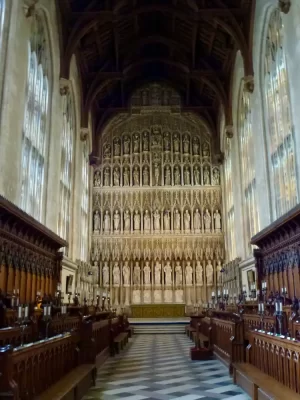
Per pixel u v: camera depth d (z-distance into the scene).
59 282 21.95
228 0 25.00
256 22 23.03
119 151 36.91
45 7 20.84
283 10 17.94
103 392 8.98
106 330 15.30
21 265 16.83
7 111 15.63
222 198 35.25
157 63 35.59
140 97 37.28
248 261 25.31
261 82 23.39
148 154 36.81
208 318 18.42
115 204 35.50
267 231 19.22
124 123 37.62
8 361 4.94
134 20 28.19
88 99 30.70
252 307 19.17
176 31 30.20
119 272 33.84
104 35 28.27
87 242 33.53
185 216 35.00
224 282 32.44
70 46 24.23
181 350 17.30
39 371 6.66
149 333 27.52
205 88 34.56
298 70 16.94
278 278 19.77
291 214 15.49
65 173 27.12
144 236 34.56
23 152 18.95
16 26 16.77
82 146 30.94
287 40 17.98
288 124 19.67
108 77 30.77
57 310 16.06
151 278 33.75
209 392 8.95
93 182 35.91
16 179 16.67
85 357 10.02
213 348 15.25
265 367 8.58
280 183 21.06
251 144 26.55
